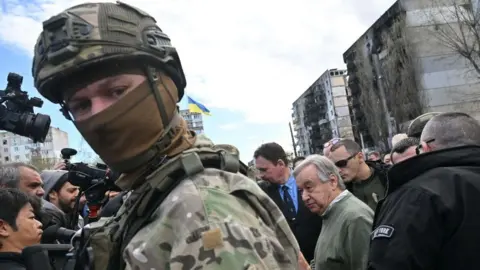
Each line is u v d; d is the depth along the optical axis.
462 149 2.00
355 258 2.96
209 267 1.02
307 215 4.54
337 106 82.56
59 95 1.36
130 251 1.15
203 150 1.27
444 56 42.00
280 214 1.25
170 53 1.36
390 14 46.69
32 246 2.01
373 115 50.28
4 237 2.58
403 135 5.30
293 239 1.25
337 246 3.07
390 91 45.62
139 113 1.26
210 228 1.06
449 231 1.78
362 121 63.06
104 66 1.24
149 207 1.23
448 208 1.79
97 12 1.25
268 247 1.10
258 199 1.21
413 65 42.31
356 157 4.60
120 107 1.24
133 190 1.38
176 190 1.16
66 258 1.65
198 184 1.15
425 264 1.78
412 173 2.00
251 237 1.08
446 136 2.12
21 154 57.09
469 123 2.14
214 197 1.12
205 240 1.04
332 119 84.94
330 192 3.32
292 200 4.67
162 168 1.22
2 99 2.71
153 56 1.28
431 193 1.85
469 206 1.78
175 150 1.34
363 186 4.62
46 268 1.97
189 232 1.07
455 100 41.31
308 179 3.36
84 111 1.28
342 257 3.04
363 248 2.94
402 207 1.89
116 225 1.35
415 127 3.88
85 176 3.31
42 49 1.27
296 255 1.26
